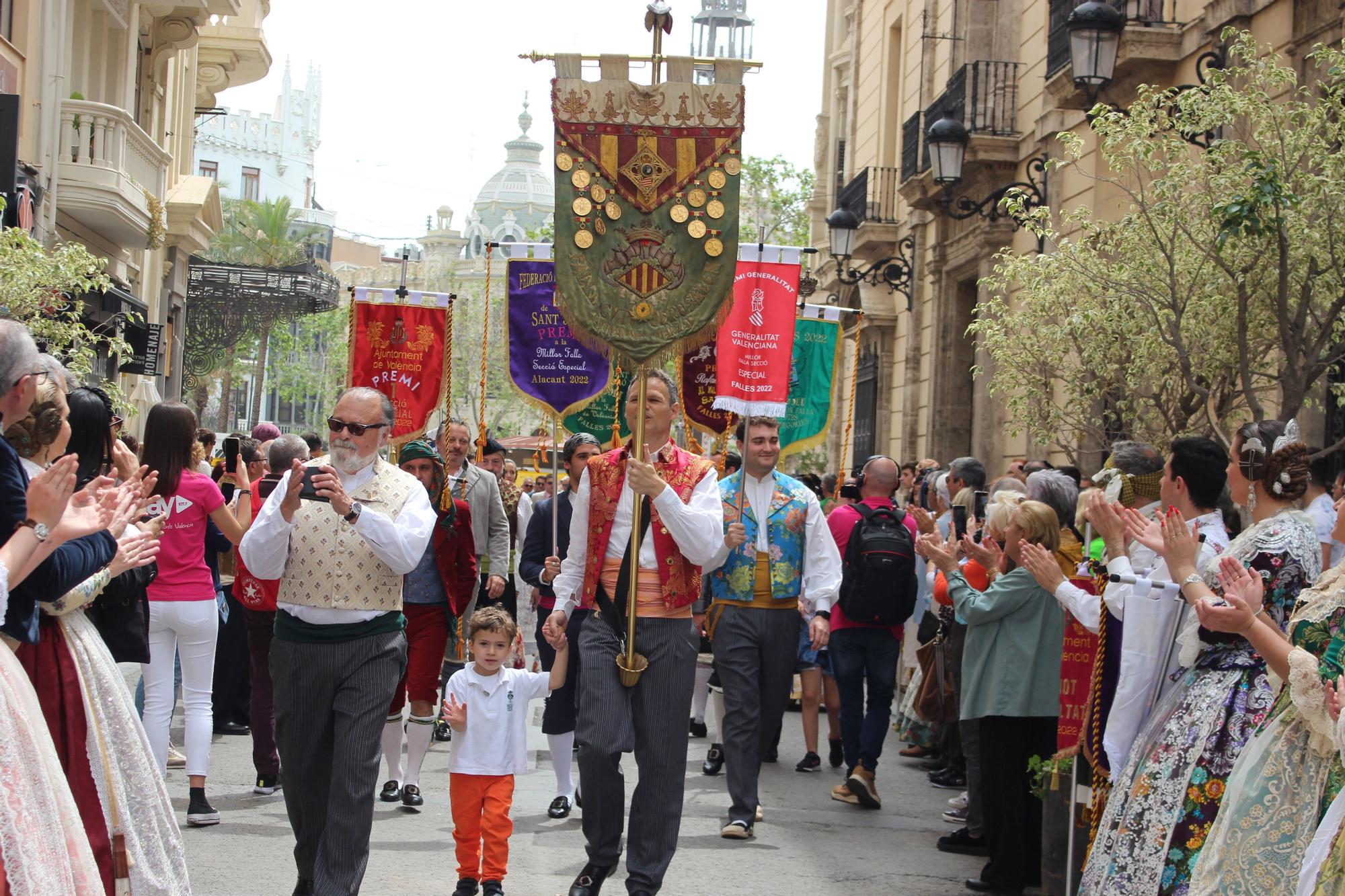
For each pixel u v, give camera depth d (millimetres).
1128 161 9539
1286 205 8133
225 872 6508
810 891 6672
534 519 8898
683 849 7406
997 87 18000
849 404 10320
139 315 16891
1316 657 4207
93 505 4191
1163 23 13062
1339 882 3760
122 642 5621
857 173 27406
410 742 8102
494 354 57438
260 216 52812
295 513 5672
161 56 23703
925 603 11125
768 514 7750
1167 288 9117
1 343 4258
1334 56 8430
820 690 9984
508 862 6754
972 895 6746
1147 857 4930
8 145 11297
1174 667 5316
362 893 6305
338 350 59094
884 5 25641
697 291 5848
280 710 5738
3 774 3766
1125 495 6473
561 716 7879
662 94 5863
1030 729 6805
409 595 8133
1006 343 10781
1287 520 5027
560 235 5812
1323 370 8102
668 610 5852
